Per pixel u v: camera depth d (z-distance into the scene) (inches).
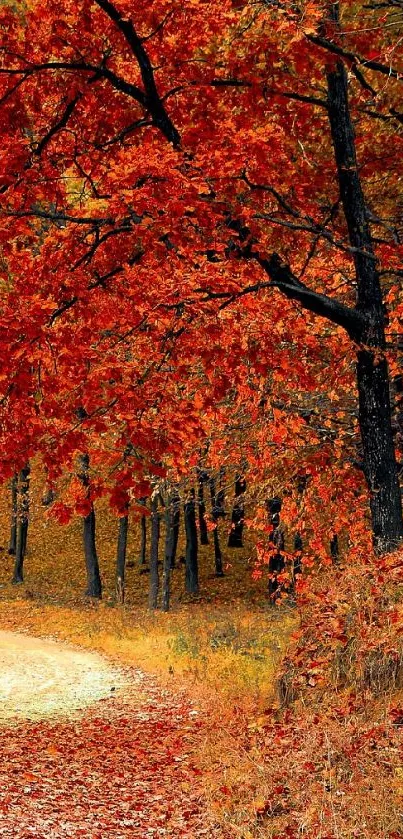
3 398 271.9
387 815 225.6
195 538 1232.8
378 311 354.6
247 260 331.0
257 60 324.2
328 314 345.1
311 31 289.7
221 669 567.8
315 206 367.2
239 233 326.0
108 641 805.2
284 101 333.4
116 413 272.8
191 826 280.2
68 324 292.8
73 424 274.7
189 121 330.3
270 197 365.4
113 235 322.3
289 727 306.3
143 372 287.7
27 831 280.5
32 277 291.3
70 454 280.1
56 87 326.3
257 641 659.4
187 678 569.0
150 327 292.4
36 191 293.0
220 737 363.3
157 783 338.3
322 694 322.7
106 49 324.5
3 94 315.6
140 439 266.4
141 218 303.7
